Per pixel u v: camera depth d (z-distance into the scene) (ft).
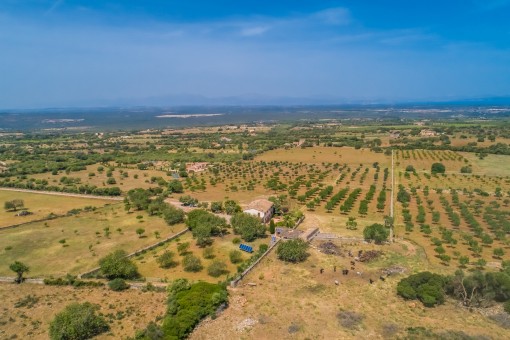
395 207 465.88
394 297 244.83
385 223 386.93
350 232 378.53
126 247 353.10
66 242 367.04
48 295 260.21
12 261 322.75
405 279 252.62
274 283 268.82
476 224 377.91
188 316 216.13
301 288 259.80
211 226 368.68
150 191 558.97
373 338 201.05
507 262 282.56
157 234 376.68
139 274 293.43
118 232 394.52
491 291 234.58
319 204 486.79
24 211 469.98
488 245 335.67
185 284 254.06
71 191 583.58
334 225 401.90
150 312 232.73
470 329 205.98
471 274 253.03
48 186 613.52
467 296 238.07
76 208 495.41
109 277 284.20
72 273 298.56
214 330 212.84
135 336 201.46
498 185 563.48
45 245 359.87
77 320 207.51
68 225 420.36
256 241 361.51
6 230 404.36
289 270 289.74
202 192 576.20
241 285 266.98
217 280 280.51
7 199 546.26
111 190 561.84
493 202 456.86
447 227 387.75
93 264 315.37
